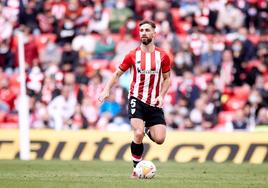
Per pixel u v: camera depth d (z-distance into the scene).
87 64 72.25
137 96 32.41
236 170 41.44
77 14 77.12
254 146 52.06
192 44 72.94
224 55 71.38
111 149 52.56
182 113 64.25
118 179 31.81
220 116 65.56
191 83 66.56
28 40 73.19
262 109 64.06
